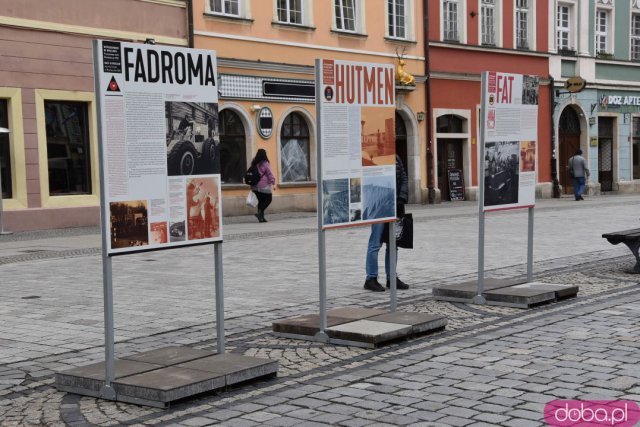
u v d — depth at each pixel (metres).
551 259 12.90
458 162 31.73
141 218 5.75
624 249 14.12
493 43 32.88
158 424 5.14
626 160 38.19
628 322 7.82
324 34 26.58
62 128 20.28
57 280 11.54
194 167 6.12
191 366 6.04
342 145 7.39
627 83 38.00
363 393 5.68
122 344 7.43
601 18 37.47
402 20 29.59
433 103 30.28
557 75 35.09
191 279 11.41
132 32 21.47
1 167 19.08
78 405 5.59
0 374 6.46
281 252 14.58
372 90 7.70
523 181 9.55
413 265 12.46
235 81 23.73
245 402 5.55
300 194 25.78
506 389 5.68
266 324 8.20
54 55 19.86
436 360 6.53
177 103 5.95
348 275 11.55
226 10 23.95
